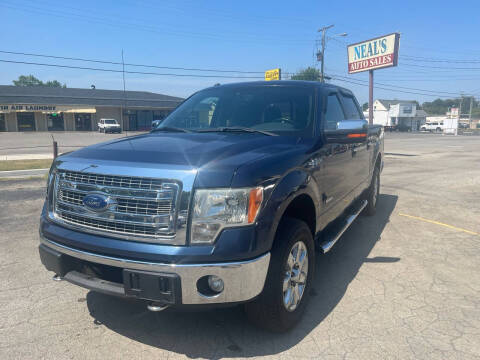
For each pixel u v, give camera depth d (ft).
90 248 8.38
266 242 8.06
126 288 8.04
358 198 17.24
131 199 8.04
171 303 7.77
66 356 8.63
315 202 10.50
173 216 7.77
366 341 9.24
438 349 8.91
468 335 9.50
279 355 8.69
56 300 11.27
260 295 8.62
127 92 181.98
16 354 8.69
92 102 154.92
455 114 219.20
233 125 12.31
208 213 7.72
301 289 10.08
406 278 12.91
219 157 8.41
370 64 66.08
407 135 169.78
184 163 8.05
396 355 8.68
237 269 7.72
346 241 16.80
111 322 10.08
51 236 9.12
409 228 18.80
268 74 103.30
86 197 8.50
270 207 8.20
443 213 21.85
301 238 9.66
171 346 9.04
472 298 11.49
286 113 12.14
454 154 62.23
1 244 15.94
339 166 12.64
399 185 31.32
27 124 143.23
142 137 10.98
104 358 8.57
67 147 70.23
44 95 154.40
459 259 14.70
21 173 34.55
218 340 9.27
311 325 9.95
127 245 8.02
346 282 12.58
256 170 8.16
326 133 11.31
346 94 16.46
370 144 18.02
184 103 14.62
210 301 7.86
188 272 7.65
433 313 10.57
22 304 11.02
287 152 9.64
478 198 26.02
